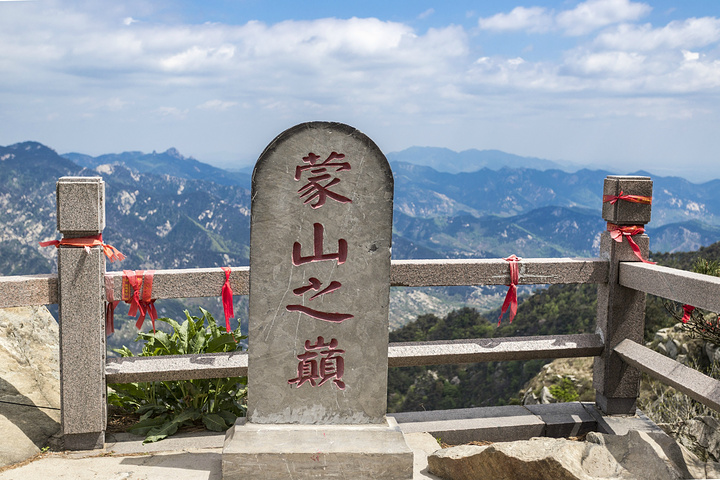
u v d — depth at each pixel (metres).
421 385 41.41
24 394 3.72
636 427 3.84
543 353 3.91
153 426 3.68
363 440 2.90
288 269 2.95
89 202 3.15
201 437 3.59
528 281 3.80
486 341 3.88
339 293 2.98
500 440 3.90
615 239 3.81
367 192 2.96
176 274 3.42
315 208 2.94
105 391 3.34
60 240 3.18
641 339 3.94
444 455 3.05
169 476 2.94
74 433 3.30
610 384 3.95
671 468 2.66
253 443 2.84
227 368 3.50
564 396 15.79
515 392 34.16
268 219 2.92
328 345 2.99
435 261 3.72
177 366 3.46
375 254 2.99
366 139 2.94
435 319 47.81
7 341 4.11
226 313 3.53
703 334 4.93
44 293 3.24
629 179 3.83
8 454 3.16
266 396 2.98
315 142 2.91
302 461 2.81
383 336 3.03
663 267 3.60
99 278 3.22
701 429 3.64
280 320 2.96
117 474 2.96
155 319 3.51
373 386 3.03
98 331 3.25
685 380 3.25
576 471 2.51
